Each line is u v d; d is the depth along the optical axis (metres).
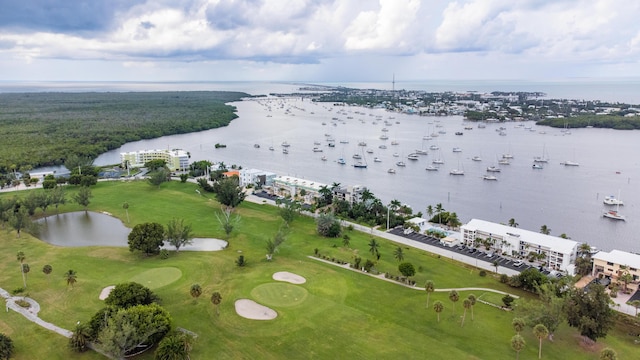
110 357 113.56
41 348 117.31
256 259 182.50
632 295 157.38
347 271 171.75
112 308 122.06
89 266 172.25
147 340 116.25
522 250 191.12
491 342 123.50
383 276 167.75
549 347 121.44
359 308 141.62
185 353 110.88
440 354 117.38
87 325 118.19
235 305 141.62
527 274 157.12
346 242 197.88
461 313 139.62
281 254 188.62
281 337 124.00
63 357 113.56
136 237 181.62
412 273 159.62
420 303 146.00
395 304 144.88
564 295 135.88
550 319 124.12
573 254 182.12
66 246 199.50
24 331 124.88
